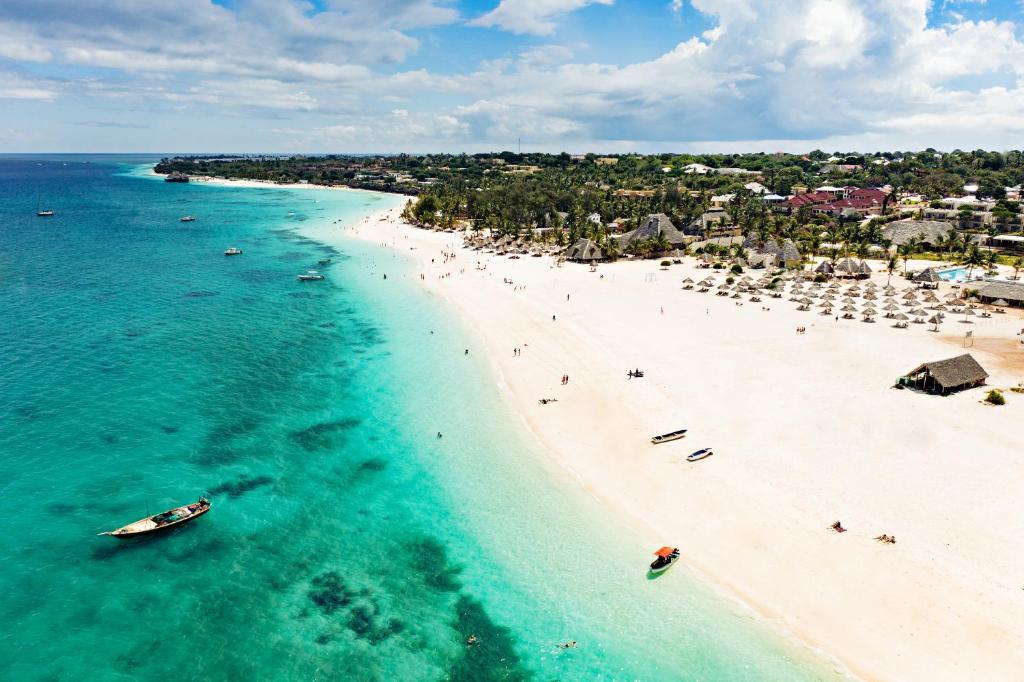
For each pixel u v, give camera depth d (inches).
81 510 1610.5
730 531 1498.5
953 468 1689.2
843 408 2074.3
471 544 1517.0
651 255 5078.7
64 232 6432.1
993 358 2532.0
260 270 4761.3
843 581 1323.8
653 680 1145.4
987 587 1270.9
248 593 1352.1
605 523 1572.3
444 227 6993.1
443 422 2133.4
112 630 1239.5
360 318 3435.0
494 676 1162.6
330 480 1787.6
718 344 2773.1
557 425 2079.2
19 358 2640.3
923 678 1108.5
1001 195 7042.3
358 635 1249.4
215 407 2237.9
